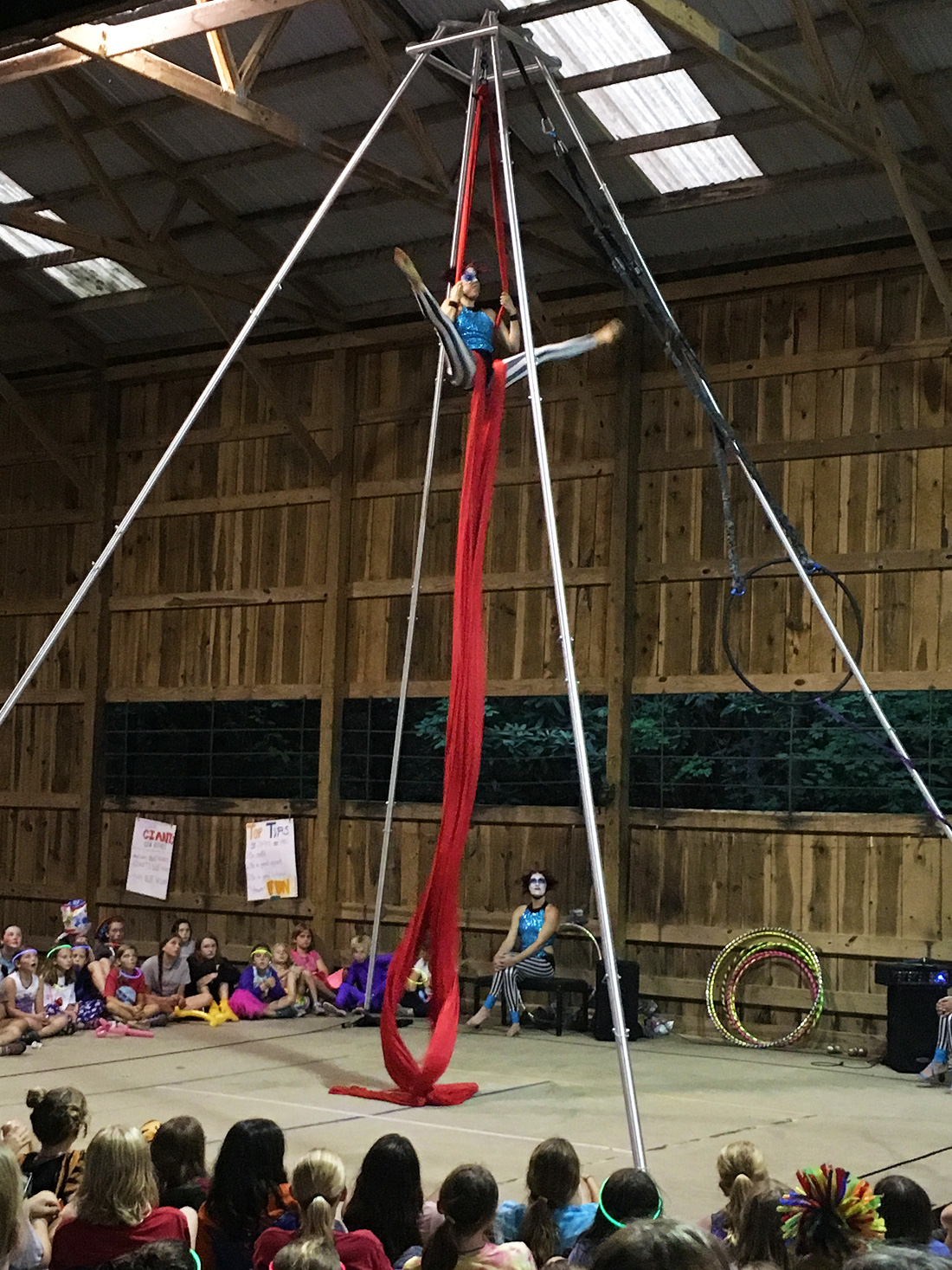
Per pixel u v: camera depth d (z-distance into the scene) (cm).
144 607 1320
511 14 827
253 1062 908
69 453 1373
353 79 945
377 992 1118
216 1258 379
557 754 1116
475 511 712
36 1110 449
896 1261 181
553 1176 396
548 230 1056
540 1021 1077
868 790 998
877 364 1019
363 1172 398
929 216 991
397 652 1204
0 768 1380
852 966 995
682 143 934
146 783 1310
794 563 771
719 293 1071
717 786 1055
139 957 1285
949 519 988
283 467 1268
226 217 1123
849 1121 746
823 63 797
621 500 1095
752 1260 334
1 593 1398
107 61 775
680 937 1052
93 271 1243
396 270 1162
